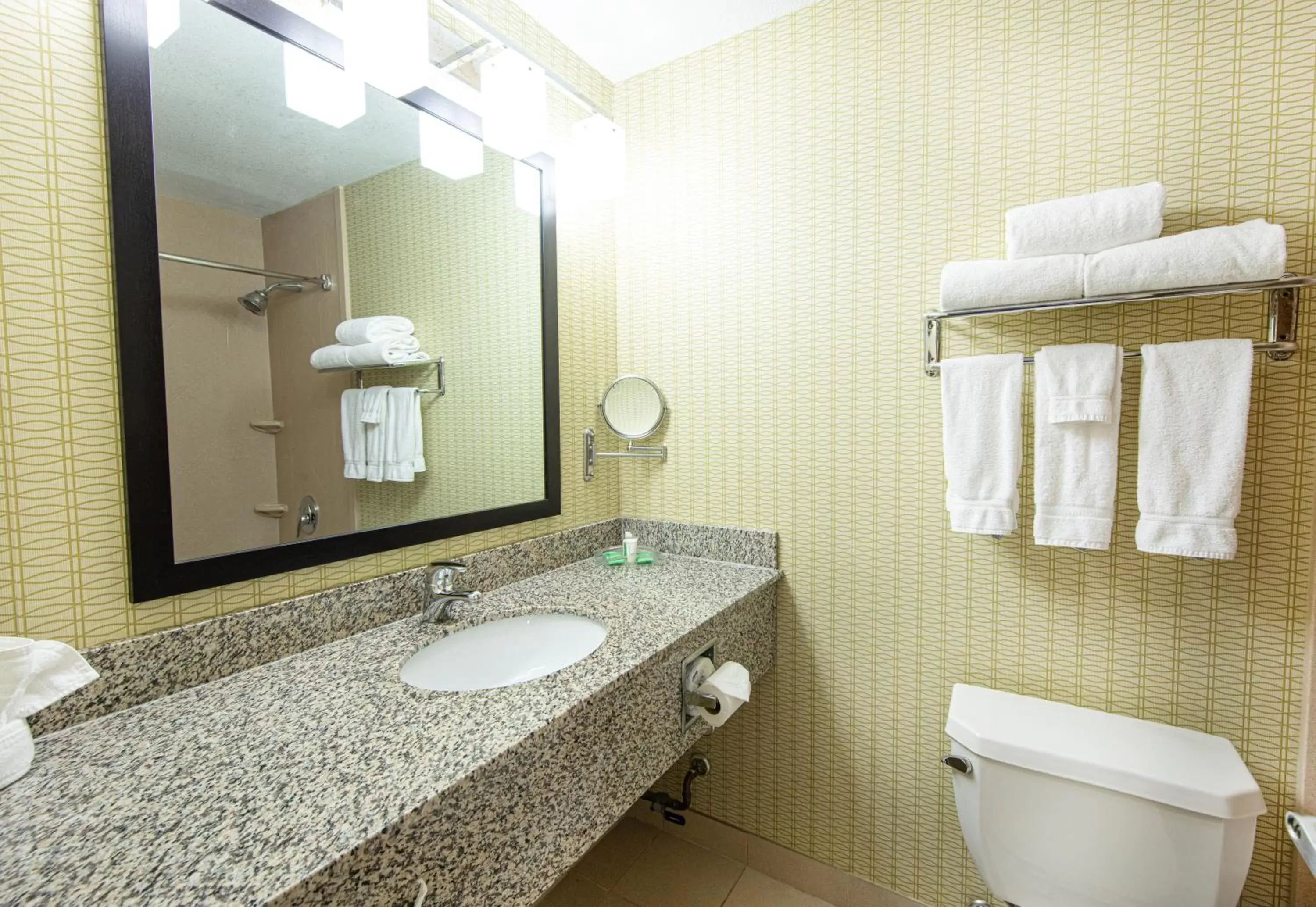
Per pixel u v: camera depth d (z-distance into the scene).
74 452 0.76
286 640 0.98
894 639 1.39
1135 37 1.10
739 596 1.33
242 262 0.93
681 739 1.10
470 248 1.32
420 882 0.60
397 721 0.77
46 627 0.74
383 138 1.14
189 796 0.61
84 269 0.77
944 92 1.28
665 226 1.68
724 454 1.61
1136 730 1.11
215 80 0.89
